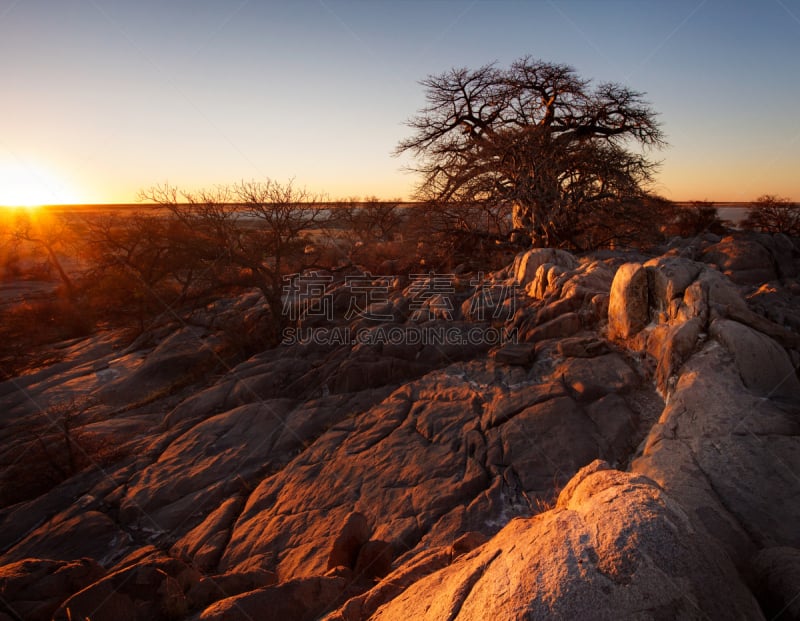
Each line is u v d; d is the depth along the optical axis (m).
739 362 6.35
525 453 7.19
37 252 46.47
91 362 22.69
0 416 16.52
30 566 4.23
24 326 30.27
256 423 11.16
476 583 1.92
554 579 1.57
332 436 9.39
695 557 1.57
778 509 4.09
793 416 5.37
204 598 4.01
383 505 6.96
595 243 23.80
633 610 1.41
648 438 5.99
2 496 10.56
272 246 20.88
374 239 44.28
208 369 18.41
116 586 3.83
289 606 3.65
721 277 8.05
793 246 14.27
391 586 3.34
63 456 11.80
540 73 22.75
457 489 6.82
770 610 2.43
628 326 9.30
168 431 12.22
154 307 26.25
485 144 22.44
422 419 9.02
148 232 19.22
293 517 7.32
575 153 20.81
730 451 4.93
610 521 1.72
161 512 8.62
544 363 9.80
